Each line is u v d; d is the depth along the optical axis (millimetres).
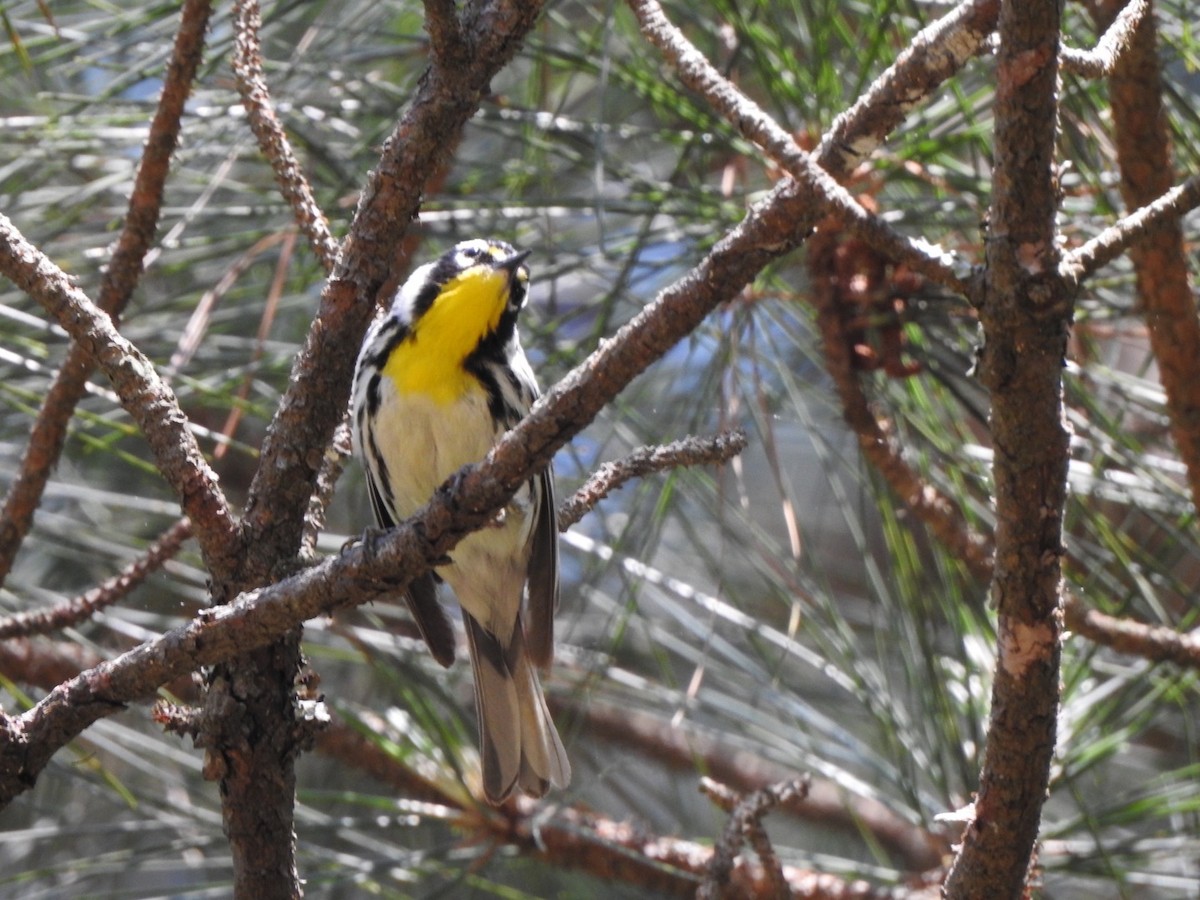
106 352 4738
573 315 8164
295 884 4984
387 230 4945
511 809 7914
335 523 10000
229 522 4859
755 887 7848
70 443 9109
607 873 8055
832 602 7852
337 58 7711
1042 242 4043
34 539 8570
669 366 8844
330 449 5488
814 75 7176
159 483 9211
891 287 7230
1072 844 7609
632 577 7801
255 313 8594
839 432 8688
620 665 9578
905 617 7617
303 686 5066
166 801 8234
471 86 4891
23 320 7125
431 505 4500
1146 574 7762
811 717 7930
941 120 7230
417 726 8266
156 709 4820
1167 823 9016
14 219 7867
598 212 6777
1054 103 3936
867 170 7121
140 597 9102
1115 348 8820
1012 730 4527
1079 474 7379
